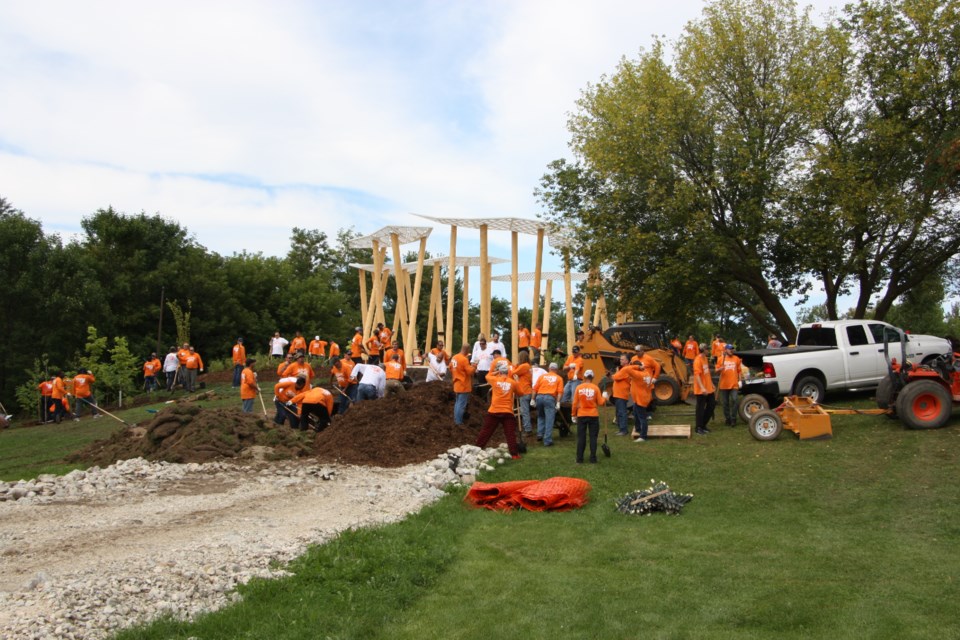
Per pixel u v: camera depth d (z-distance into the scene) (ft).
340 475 41.78
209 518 31.50
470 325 205.77
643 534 29.94
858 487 36.45
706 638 19.98
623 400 53.83
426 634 20.36
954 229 75.36
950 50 70.13
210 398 87.30
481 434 46.52
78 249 143.02
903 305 108.47
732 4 79.25
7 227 129.80
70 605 20.45
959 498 33.35
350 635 19.61
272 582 22.74
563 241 98.02
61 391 85.40
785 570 25.23
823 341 60.18
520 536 29.68
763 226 72.90
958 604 21.74
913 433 46.50
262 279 183.32
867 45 75.00
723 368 56.34
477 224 88.63
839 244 73.26
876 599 22.31
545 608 22.08
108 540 27.84
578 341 68.18
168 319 156.56
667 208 73.31
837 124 76.43
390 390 53.62
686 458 45.14
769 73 79.05
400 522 30.66
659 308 77.15
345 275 225.76
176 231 169.58
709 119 77.25
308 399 52.95
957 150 63.31
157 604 20.90
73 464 49.60
